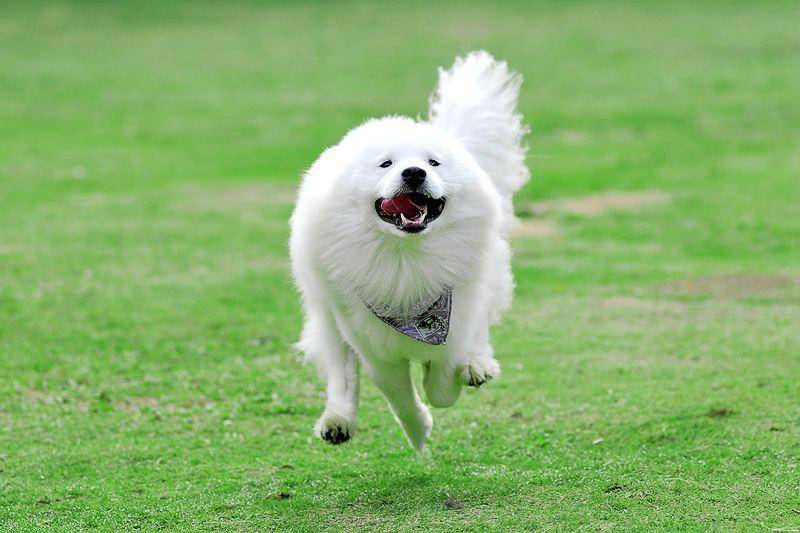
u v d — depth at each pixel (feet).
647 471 24.47
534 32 137.08
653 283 45.16
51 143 88.17
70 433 29.30
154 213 63.36
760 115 90.74
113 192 70.23
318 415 30.48
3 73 120.47
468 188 23.48
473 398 31.09
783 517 21.34
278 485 25.11
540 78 110.52
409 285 23.30
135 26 150.71
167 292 45.50
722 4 152.66
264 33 143.33
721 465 24.52
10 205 65.57
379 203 22.89
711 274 46.26
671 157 77.51
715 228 56.08
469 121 28.94
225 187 71.97
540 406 29.99
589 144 83.51
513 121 30.01
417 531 21.53
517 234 56.85
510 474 24.98
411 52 126.41
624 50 123.75
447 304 23.68
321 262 23.61
